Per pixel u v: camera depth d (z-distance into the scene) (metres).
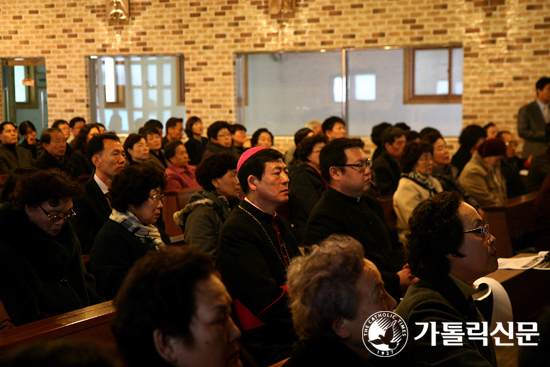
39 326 2.09
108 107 11.00
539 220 4.45
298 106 10.24
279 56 10.17
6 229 2.54
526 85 8.91
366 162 3.26
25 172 3.42
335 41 9.68
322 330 1.51
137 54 10.52
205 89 10.32
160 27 10.37
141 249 2.97
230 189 3.54
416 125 9.81
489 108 9.13
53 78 10.91
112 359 0.83
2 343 1.90
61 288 2.68
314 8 9.71
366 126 10.04
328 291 1.50
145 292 1.15
